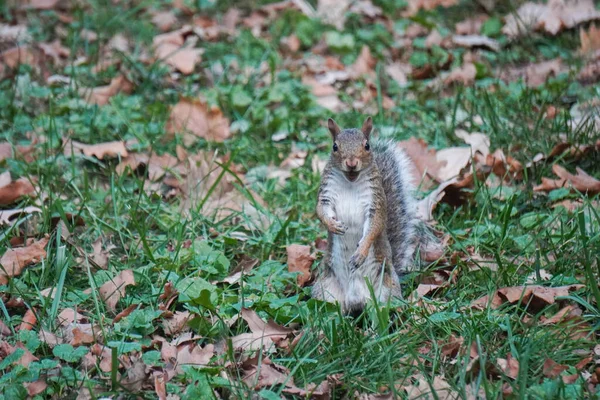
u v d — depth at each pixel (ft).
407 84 47.78
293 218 35.06
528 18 53.52
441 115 43.60
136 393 23.47
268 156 40.47
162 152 40.57
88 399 23.56
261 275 30.42
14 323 27.53
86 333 26.45
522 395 22.34
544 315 27.94
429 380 24.04
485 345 25.64
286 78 48.19
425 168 37.96
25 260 30.58
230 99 45.01
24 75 46.91
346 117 43.55
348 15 56.34
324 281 29.45
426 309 27.68
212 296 28.50
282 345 26.50
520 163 37.76
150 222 34.32
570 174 35.81
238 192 36.86
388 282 28.99
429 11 56.90
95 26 54.90
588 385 24.11
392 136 39.47
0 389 23.98
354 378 24.59
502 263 30.66
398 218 31.76
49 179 36.94
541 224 33.45
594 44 49.06
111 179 35.14
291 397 24.30
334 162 28.66
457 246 32.27
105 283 29.37
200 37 53.83
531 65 48.42
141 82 48.11
